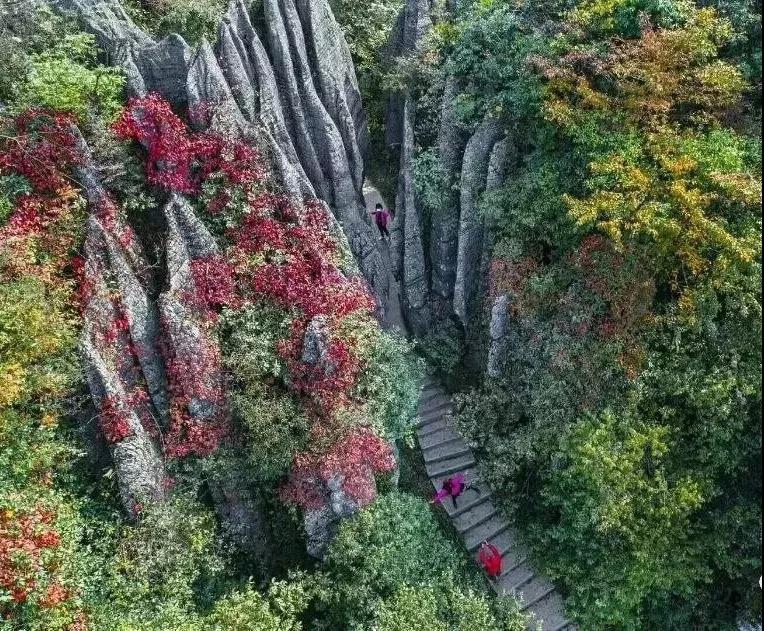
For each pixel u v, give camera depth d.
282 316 16.05
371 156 25.12
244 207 16.55
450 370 21.48
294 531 16.62
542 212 17.17
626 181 14.54
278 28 19.45
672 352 15.29
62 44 16.42
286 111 20.34
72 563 12.66
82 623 12.16
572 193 16.75
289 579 16.50
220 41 18.20
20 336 12.88
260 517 16.53
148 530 13.95
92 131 15.86
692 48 15.07
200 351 14.92
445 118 19.95
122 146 16.20
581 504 16.08
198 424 15.09
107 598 13.09
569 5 17.73
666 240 14.47
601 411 16.05
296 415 15.30
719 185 14.09
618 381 15.88
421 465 20.22
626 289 15.43
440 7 22.62
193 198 16.97
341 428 15.37
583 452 15.46
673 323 15.09
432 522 17.33
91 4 17.97
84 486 14.26
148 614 12.93
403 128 22.19
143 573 13.43
